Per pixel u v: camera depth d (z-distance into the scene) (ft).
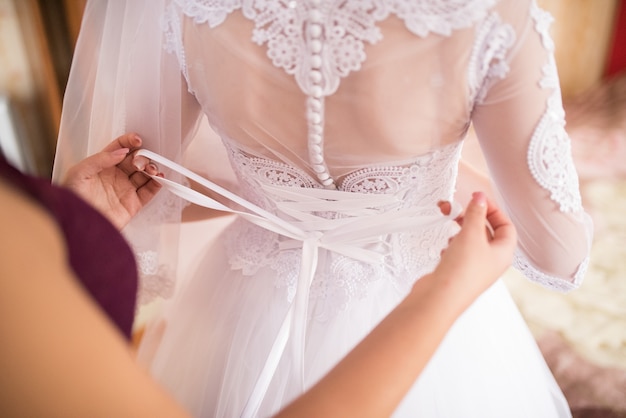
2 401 0.97
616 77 11.65
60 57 9.00
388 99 1.94
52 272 1.01
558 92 1.94
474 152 3.25
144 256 2.83
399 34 1.82
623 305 5.90
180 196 2.67
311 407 1.33
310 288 2.68
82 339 1.00
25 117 9.12
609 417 4.87
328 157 2.19
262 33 1.94
